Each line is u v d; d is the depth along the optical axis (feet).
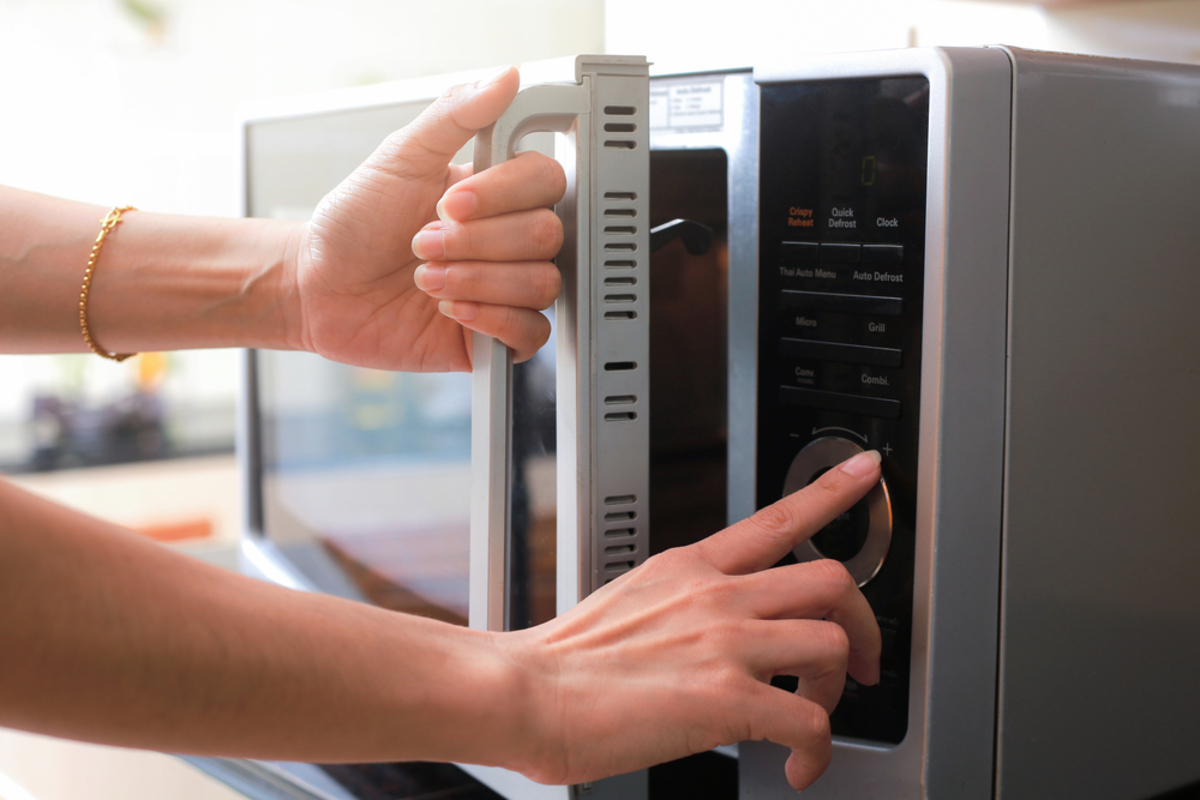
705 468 1.90
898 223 1.44
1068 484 1.52
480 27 7.57
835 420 1.57
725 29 2.58
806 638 1.38
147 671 1.04
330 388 2.76
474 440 1.52
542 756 1.25
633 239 1.45
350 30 7.39
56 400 7.00
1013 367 1.44
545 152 1.69
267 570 3.16
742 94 1.77
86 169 6.98
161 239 2.14
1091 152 1.49
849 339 1.53
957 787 1.47
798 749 1.38
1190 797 1.76
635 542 1.50
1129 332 1.57
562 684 1.28
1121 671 1.63
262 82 7.28
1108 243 1.53
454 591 2.21
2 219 2.17
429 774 2.20
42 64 6.76
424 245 1.40
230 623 1.11
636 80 1.44
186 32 7.02
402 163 1.78
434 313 2.03
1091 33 2.29
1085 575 1.56
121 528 1.14
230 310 2.11
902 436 1.47
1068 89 1.45
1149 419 1.61
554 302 1.51
